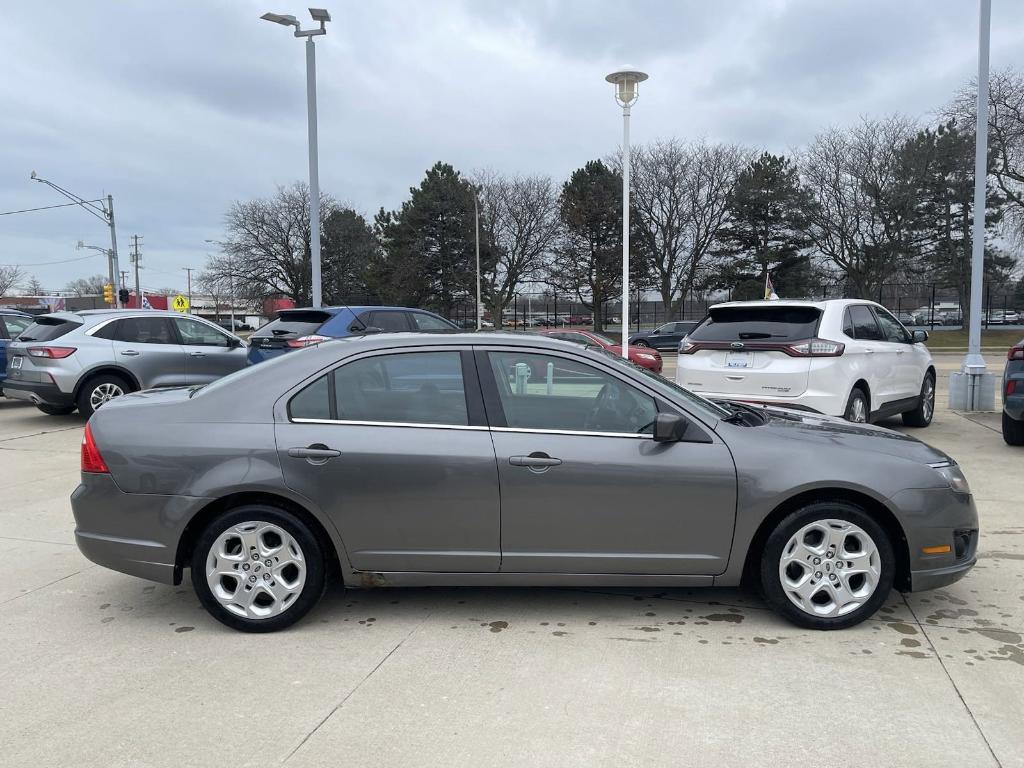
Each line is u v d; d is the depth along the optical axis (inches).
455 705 118.2
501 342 149.7
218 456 142.0
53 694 123.1
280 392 146.9
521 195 1895.9
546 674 128.6
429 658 135.1
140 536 143.6
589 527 142.4
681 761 102.6
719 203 1697.8
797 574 146.3
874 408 322.0
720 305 318.0
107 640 144.4
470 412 145.6
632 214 1723.7
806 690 122.1
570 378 147.3
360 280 2110.0
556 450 141.9
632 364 158.9
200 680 127.4
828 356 286.7
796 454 142.6
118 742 108.7
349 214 2162.9
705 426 145.3
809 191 1517.0
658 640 142.1
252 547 144.9
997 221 1390.3
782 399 290.5
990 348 1293.1
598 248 1782.7
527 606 159.8
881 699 119.0
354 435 143.0
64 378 400.5
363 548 143.9
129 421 147.3
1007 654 134.9
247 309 2420.0
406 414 145.9
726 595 165.5
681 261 1764.3
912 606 157.2
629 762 102.4
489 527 142.8
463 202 1877.5
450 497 141.8
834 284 1707.7
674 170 1678.2
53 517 232.5
